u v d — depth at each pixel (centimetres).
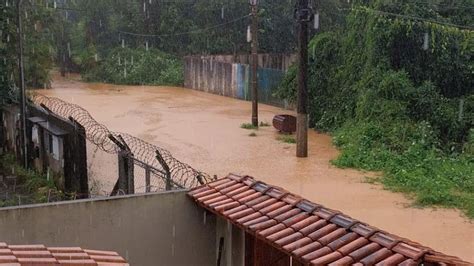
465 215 1366
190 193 754
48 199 1364
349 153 1972
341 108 2545
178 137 2338
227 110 3200
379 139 2098
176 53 5159
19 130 1852
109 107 3247
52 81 4734
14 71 2073
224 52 5006
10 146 2002
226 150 2098
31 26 3219
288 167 1856
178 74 4628
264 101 3488
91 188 1452
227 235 764
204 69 4150
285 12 4775
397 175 1719
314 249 566
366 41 2461
